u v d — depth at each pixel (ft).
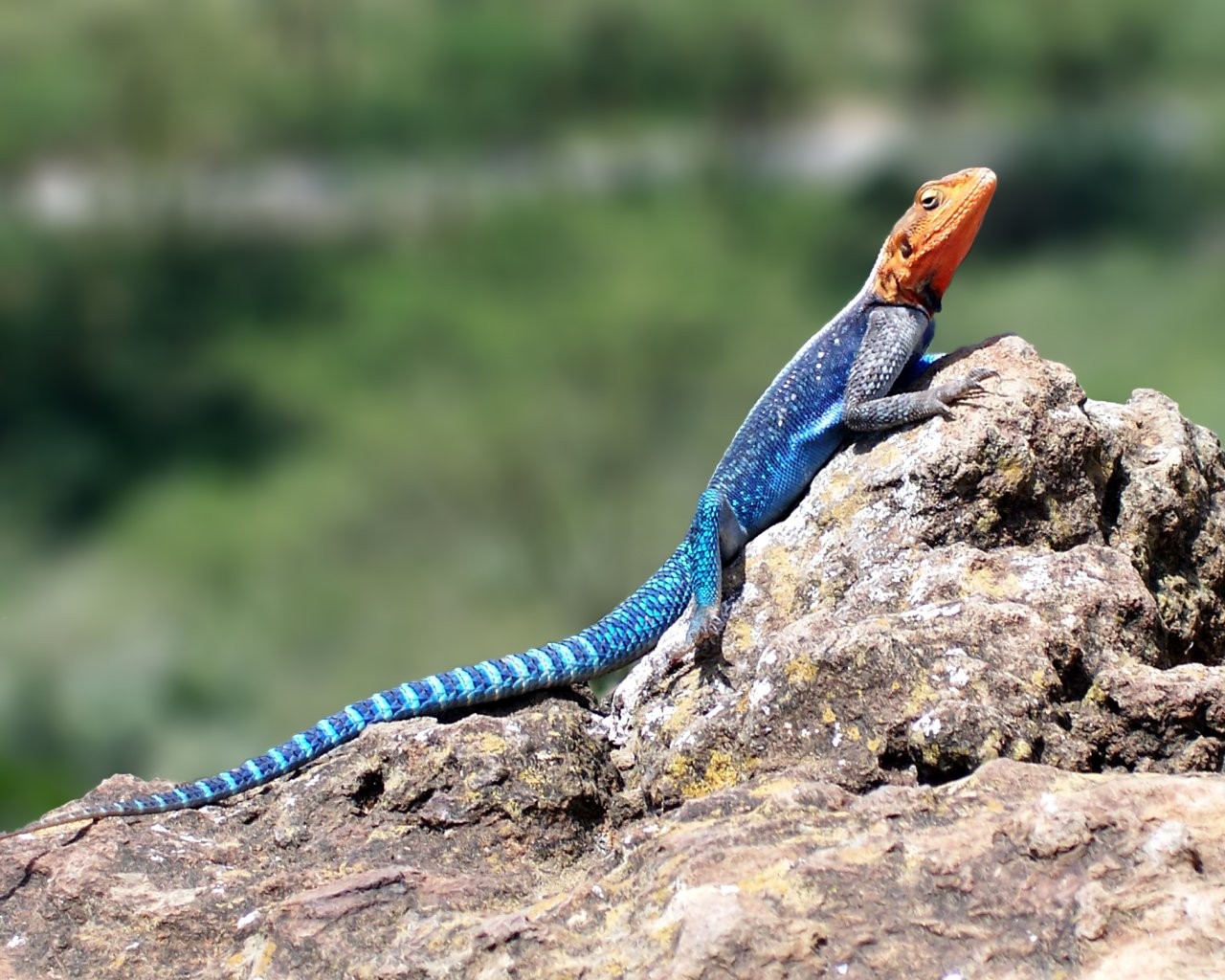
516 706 17.29
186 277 85.10
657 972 12.07
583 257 73.10
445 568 65.21
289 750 16.47
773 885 12.50
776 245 77.82
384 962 13.09
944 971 11.83
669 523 64.95
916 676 14.51
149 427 78.59
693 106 97.45
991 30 99.71
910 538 16.46
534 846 15.23
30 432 79.56
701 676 16.76
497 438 64.34
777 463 18.31
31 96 89.56
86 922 14.75
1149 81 99.55
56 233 85.61
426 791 15.46
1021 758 13.94
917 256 18.33
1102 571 15.55
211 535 66.33
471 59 95.45
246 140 94.27
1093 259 82.53
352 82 95.04
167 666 58.03
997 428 16.58
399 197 90.12
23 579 66.80
